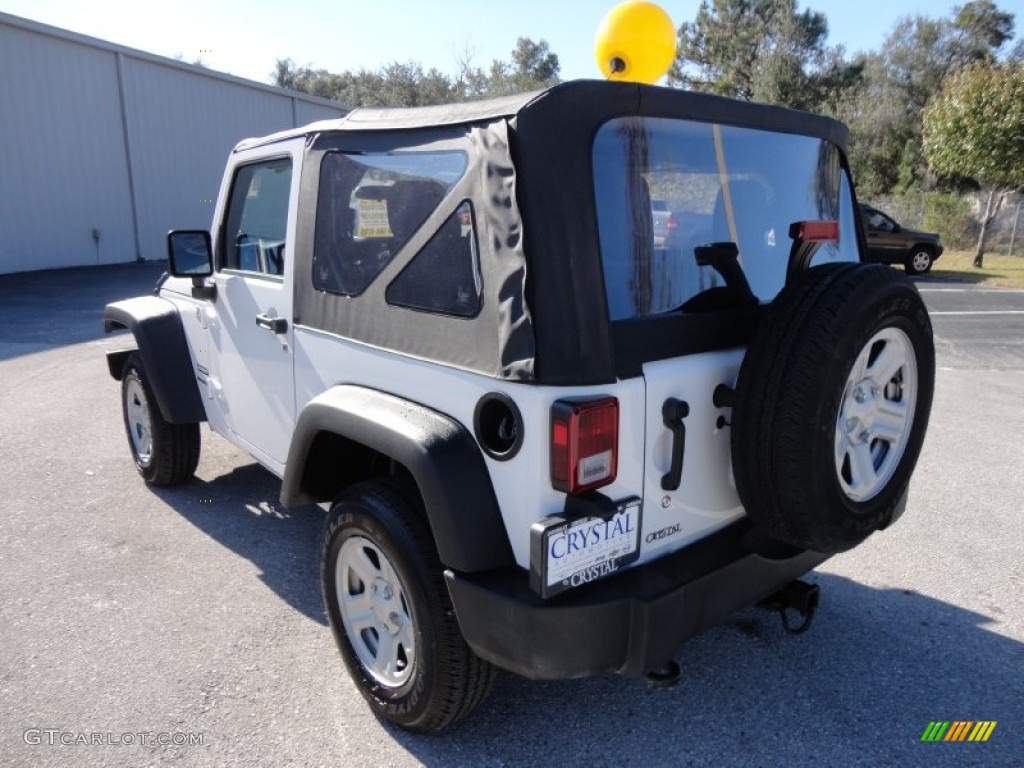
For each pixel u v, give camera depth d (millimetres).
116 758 2594
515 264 2107
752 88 37625
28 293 13961
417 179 2482
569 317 2076
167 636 3314
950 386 7758
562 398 2064
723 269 2512
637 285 2275
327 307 2908
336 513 2717
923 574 3898
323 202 2949
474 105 2357
